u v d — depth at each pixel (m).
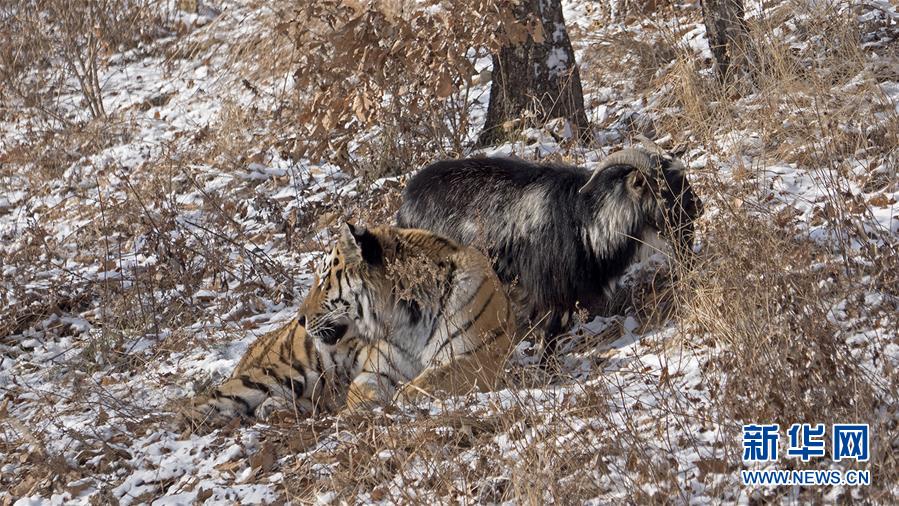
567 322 11.37
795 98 14.25
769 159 13.48
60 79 24.75
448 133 16.36
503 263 11.59
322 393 11.05
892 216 11.35
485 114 17.80
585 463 8.01
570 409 8.82
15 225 18.28
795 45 16.50
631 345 10.39
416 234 10.47
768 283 8.99
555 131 15.73
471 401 9.32
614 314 11.39
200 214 17.06
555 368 10.12
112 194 18.61
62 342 13.52
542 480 7.69
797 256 9.77
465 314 10.11
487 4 14.91
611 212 10.92
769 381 8.22
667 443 8.06
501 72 16.22
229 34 24.81
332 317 10.59
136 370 12.35
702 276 10.09
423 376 9.94
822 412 7.79
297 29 16.55
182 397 11.38
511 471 7.85
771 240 9.77
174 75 24.33
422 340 10.32
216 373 11.76
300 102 19.27
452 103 16.45
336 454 8.99
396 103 15.93
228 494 8.79
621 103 16.84
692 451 7.91
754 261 9.41
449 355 10.08
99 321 13.88
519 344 10.96
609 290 11.30
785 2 17.81
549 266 11.23
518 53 15.95
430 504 7.95
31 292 14.67
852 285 9.84
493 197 11.76
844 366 8.04
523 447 8.15
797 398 7.94
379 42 16.23
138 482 9.45
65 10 25.14
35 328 13.95
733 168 13.10
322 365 11.01
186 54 25.02
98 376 12.41
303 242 15.23
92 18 24.45
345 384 11.09
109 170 19.91
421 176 12.53
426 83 15.70
